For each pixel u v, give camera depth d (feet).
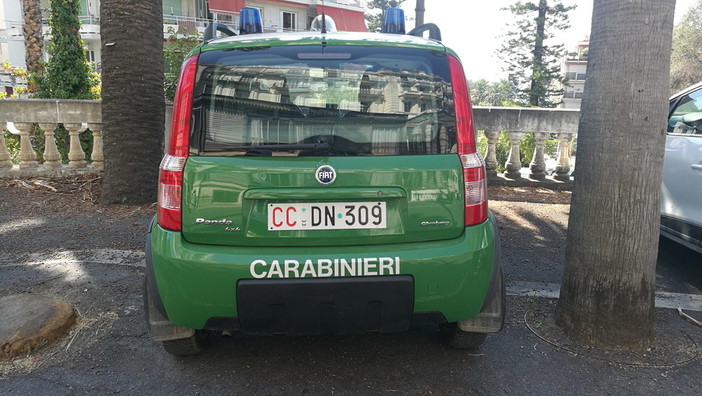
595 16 9.84
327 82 8.11
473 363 9.64
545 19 109.60
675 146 14.65
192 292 7.78
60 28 35.27
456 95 8.25
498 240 8.68
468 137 8.20
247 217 7.81
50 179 24.47
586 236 10.23
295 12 121.39
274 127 7.94
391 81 8.18
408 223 7.93
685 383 9.07
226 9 109.09
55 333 10.29
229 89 8.07
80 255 15.34
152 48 20.40
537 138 26.25
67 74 35.45
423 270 7.81
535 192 25.26
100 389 8.75
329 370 9.38
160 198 8.05
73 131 25.03
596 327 10.22
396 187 7.88
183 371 9.31
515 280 13.96
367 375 9.23
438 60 8.39
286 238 7.84
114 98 20.25
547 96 115.55
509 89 122.01
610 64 9.59
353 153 7.91
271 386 8.87
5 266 14.43
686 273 14.84
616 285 10.01
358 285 7.72
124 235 17.28
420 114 8.13
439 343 10.36
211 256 7.71
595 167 9.98
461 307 8.11
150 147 20.93
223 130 7.95
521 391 8.80
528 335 10.70
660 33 9.29
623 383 9.06
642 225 9.79
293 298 7.73
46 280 13.42
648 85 9.41
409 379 9.11
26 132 24.76
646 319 10.14
